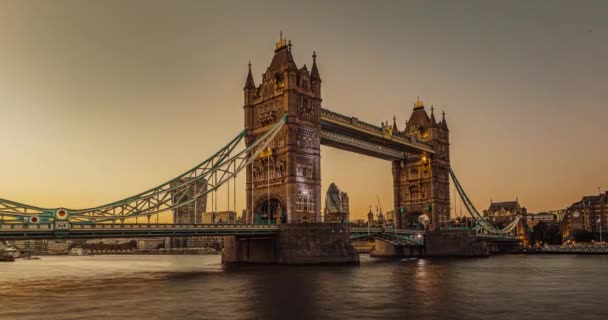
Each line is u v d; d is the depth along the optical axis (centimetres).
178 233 7281
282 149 9256
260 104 9838
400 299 4512
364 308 4025
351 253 8781
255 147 9756
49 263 15112
